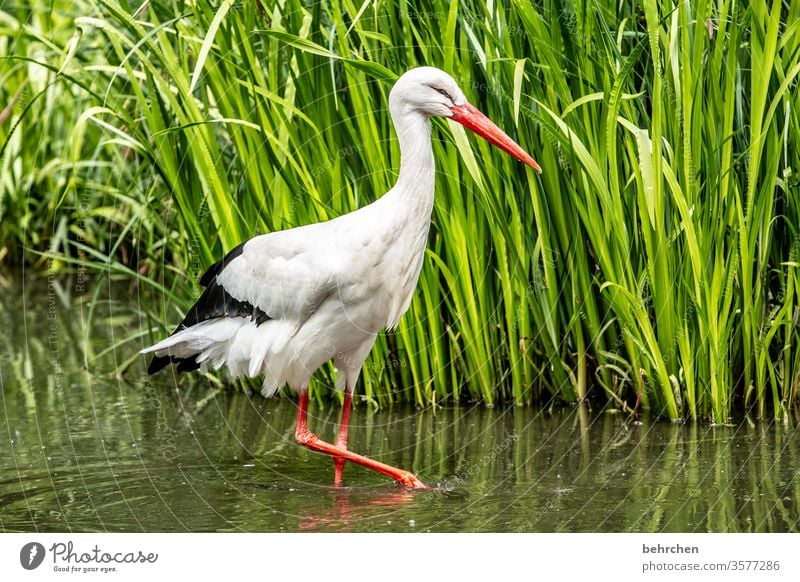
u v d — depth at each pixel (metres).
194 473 9.13
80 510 8.12
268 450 9.93
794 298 10.34
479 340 10.91
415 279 9.02
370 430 10.53
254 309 9.27
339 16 9.67
